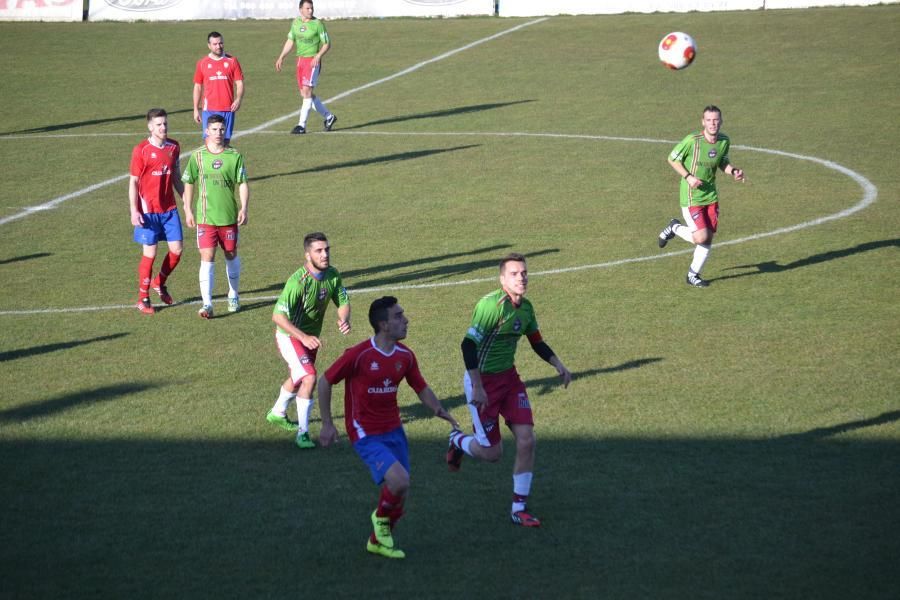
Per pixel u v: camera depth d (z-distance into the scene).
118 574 18.14
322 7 112.31
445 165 56.69
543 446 23.39
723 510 20.19
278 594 17.45
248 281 37.91
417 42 97.81
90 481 22.00
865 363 27.80
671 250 40.25
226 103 54.25
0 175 55.88
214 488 21.69
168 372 28.75
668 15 103.88
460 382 27.52
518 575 18.03
